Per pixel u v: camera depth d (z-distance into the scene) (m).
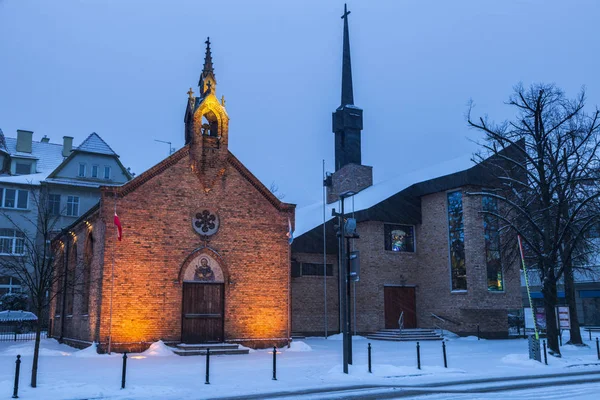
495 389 14.70
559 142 25.80
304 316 36.78
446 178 35.66
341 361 21.23
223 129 27.33
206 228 26.19
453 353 24.64
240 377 16.61
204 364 20.02
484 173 34.25
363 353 24.75
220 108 27.48
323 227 37.62
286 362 20.94
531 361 20.66
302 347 26.47
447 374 17.83
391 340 33.22
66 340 28.78
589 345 29.19
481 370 19.03
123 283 24.06
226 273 26.25
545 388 14.92
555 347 23.00
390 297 36.69
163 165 25.64
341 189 45.59
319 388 14.70
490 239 34.47
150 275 24.64
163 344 23.95
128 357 22.39
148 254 24.73
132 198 24.80
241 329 26.16
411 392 14.12
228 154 27.22
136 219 24.73
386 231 37.41
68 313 30.20
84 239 27.61
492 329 35.03
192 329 25.23
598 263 46.88
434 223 36.97
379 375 17.33
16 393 12.74
